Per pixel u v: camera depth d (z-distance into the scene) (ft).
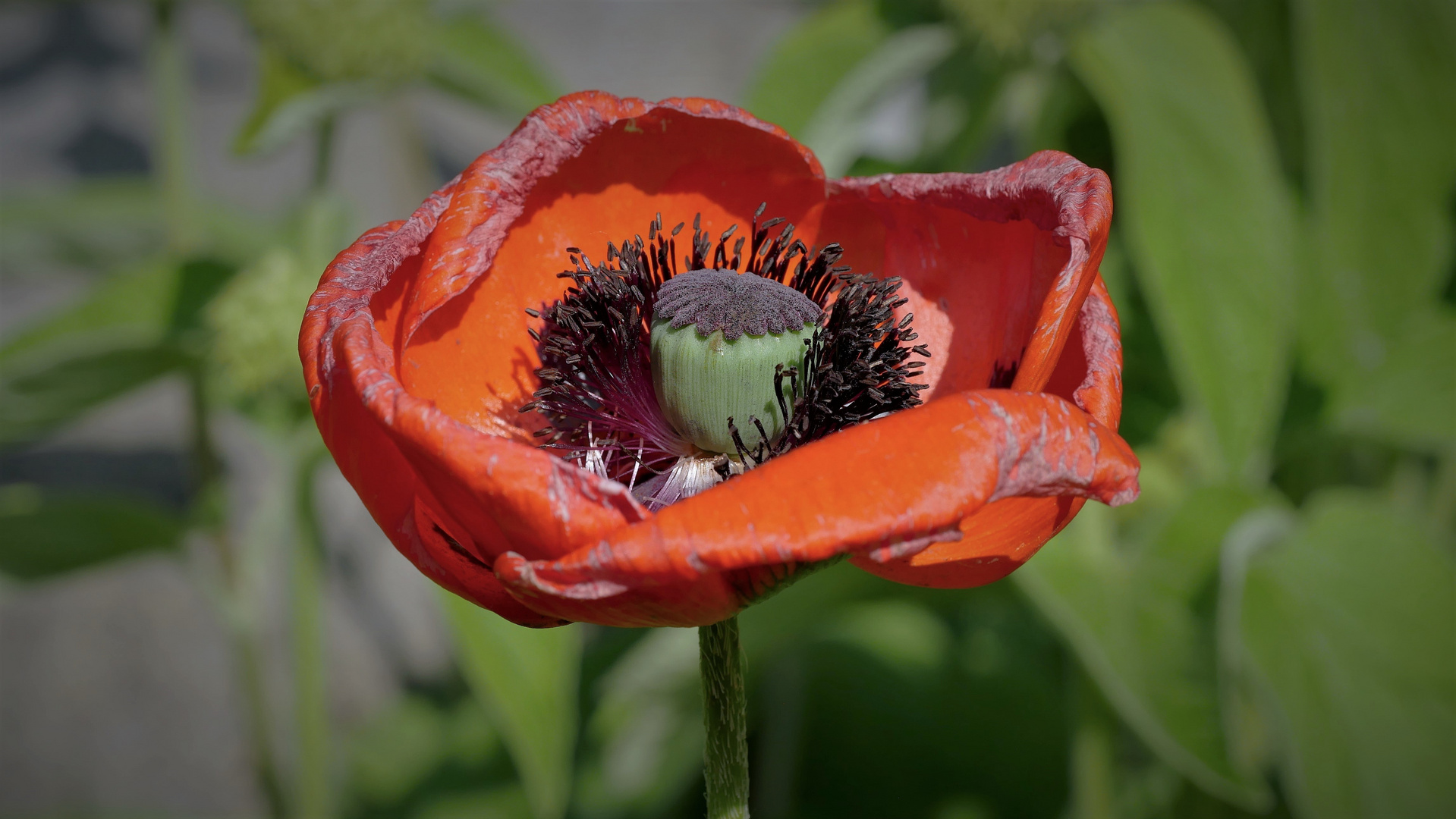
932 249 1.17
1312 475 1.73
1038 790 1.75
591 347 1.15
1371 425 1.51
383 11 1.55
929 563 1.05
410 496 1.05
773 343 1.11
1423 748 1.34
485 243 1.09
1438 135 1.48
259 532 1.60
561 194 1.16
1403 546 1.38
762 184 1.17
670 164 1.17
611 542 0.98
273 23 1.53
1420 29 1.46
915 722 1.85
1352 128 1.50
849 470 0.98
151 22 1.73
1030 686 1.88
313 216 1.57
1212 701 1.33
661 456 1.17
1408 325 1.53
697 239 1.17
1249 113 1.42
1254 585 1.39
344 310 1.05
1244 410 1.39
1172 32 1.45
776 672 1.77
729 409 1.12
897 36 1.51
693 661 1.45
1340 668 1.37
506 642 1.35
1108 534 1.42
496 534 1.03
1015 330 1.13
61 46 4.45
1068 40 1.50
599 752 1.78
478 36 1.68
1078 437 1.01
